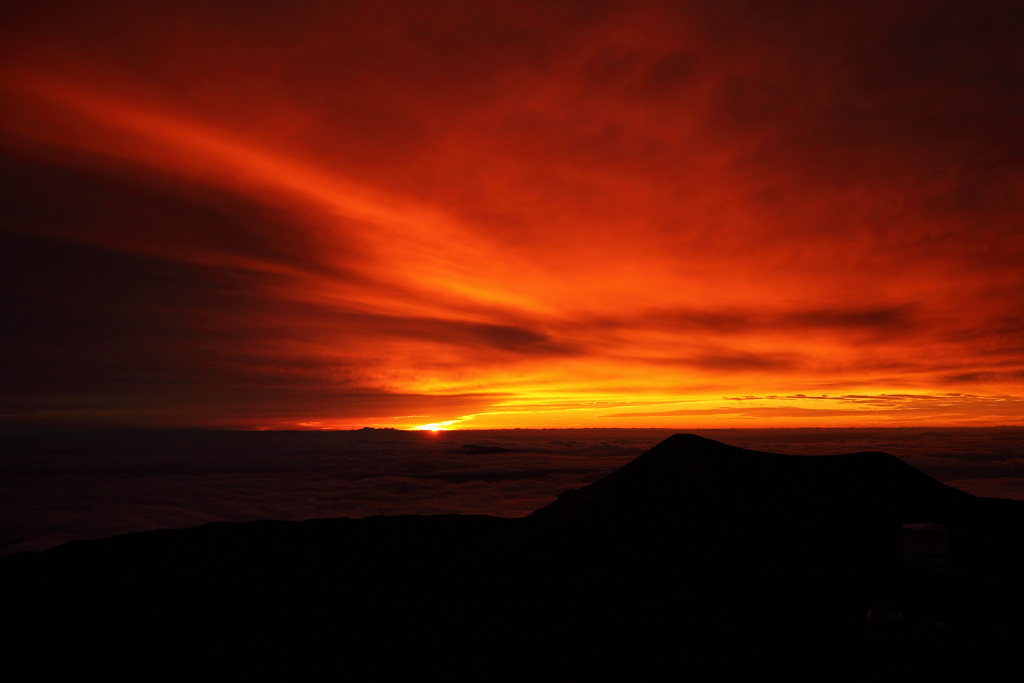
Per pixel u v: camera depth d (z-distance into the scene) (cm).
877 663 716
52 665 922
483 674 808
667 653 819
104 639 1030
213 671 882
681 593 1041
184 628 1073
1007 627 707
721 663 771
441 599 1141
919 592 892
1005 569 1012
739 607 957
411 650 910
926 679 600
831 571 1052
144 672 891
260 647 966
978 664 604
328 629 1031
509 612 1039
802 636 823
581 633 920
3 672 902
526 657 852
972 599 849
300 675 851
